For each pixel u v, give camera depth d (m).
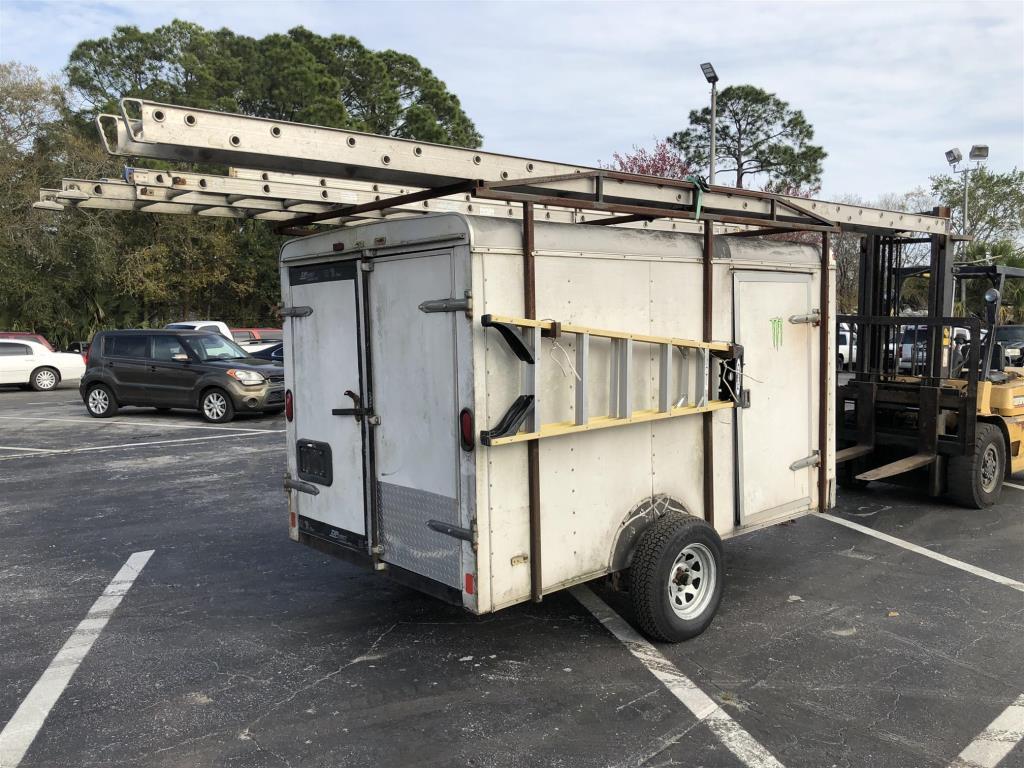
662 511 4.55
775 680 4.02
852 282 28.64
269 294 38.66
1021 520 7.14
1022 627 4.69
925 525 6.99
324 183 4.70
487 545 3.78
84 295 35.12
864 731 3.52
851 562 5.96
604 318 4.15
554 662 4.25
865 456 8.30
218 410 13.81
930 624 4.74
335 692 3.95
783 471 5.24
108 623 4.90
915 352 7.93
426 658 4.33
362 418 4.32
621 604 5.09
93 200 4.31
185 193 4.45
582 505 4.14
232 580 5.70
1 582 5.69
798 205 5.41
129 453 10.85
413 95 45.66
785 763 3.27
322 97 37.94
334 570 5.91
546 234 3.88
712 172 20.19
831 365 5.52
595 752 3.36
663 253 4.43
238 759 3.36
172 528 7.12
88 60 39.06
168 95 38.81
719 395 4.73
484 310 3.66
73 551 6.45
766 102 38.16
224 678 4.12
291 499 4.99
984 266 8.08
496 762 3.30
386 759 3.34
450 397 3.79
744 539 6.60
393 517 4.24
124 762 3.35
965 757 3.31
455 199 5.43
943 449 7.44
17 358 20.98
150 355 14.41
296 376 4.83
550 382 3.92
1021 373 8.57
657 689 3.93
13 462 10.31
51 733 3.59
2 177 29.78
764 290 5.02
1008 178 41.66
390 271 4.07
